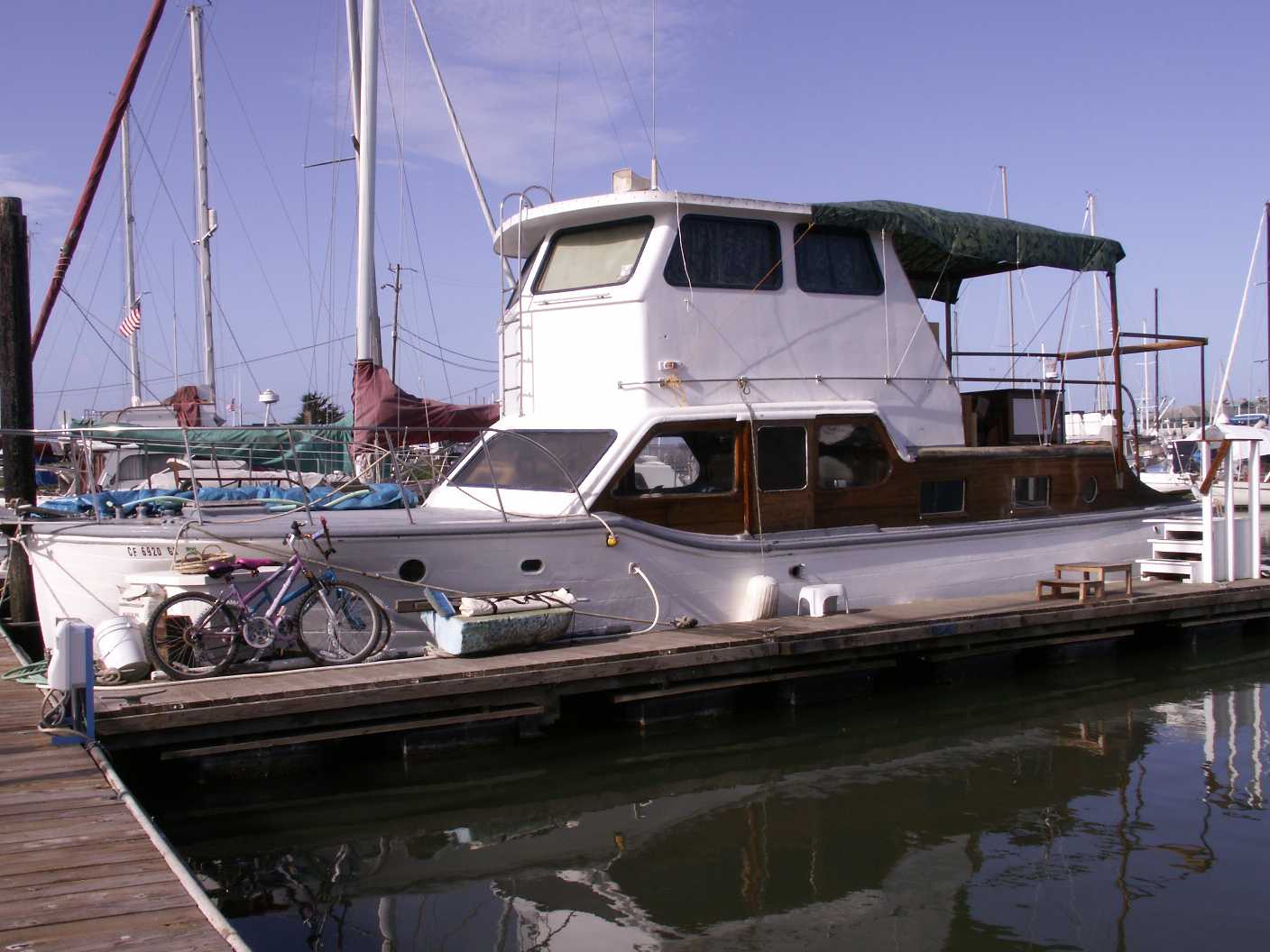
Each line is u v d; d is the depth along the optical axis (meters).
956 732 9.22
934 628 9.80
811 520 10.25
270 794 7.44
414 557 8.58
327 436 14.85
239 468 15.56
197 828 6.91
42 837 5.16
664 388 9.67
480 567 8.79
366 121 15.39
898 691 10.37
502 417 11.03
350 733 7.48
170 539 8.19
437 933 5.59
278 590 8.14
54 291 14.42
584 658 8.27
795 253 10.41
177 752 7.02
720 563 9.73
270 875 6.29
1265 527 17.98
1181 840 6.72
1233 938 5.45
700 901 5.96
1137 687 10.82
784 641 9.02
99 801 5.67
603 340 9.80
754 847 6.69
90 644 6.63
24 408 10.62
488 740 8.38
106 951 3.98
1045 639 10.84
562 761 8.27
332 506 9.88
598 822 7.12
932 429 11.25
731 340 10.01
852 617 9.95
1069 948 5.37
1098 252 12.20
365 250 15.48
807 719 9.49
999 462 11.51
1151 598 11.33
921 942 5.45
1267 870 6.25
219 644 7.94
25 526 8.98
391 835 6.88
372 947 5.44
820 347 10.52
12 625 11.88
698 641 8.85
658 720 8.99
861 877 6.24
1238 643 12.74
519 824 7.08
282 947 5.44
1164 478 24.41
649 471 9.53
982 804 7.41
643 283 9.60
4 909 4.34
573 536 9.04
